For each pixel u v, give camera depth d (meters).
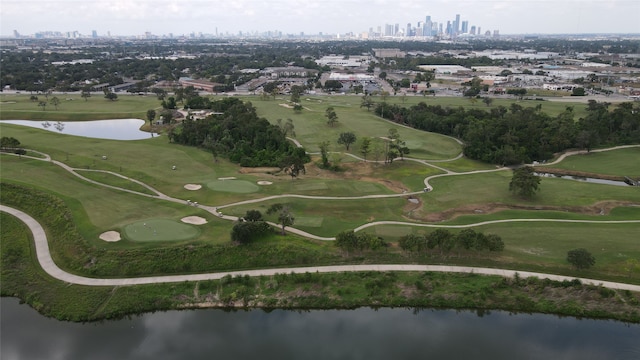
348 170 118.00
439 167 121.31
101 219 79.75
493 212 89.31
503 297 61.72
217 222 80.12
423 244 69.69
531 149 131.62
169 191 96.94
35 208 86.38
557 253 71.44
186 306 60.94
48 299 61.47
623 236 77.31
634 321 58.06
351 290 63.25
